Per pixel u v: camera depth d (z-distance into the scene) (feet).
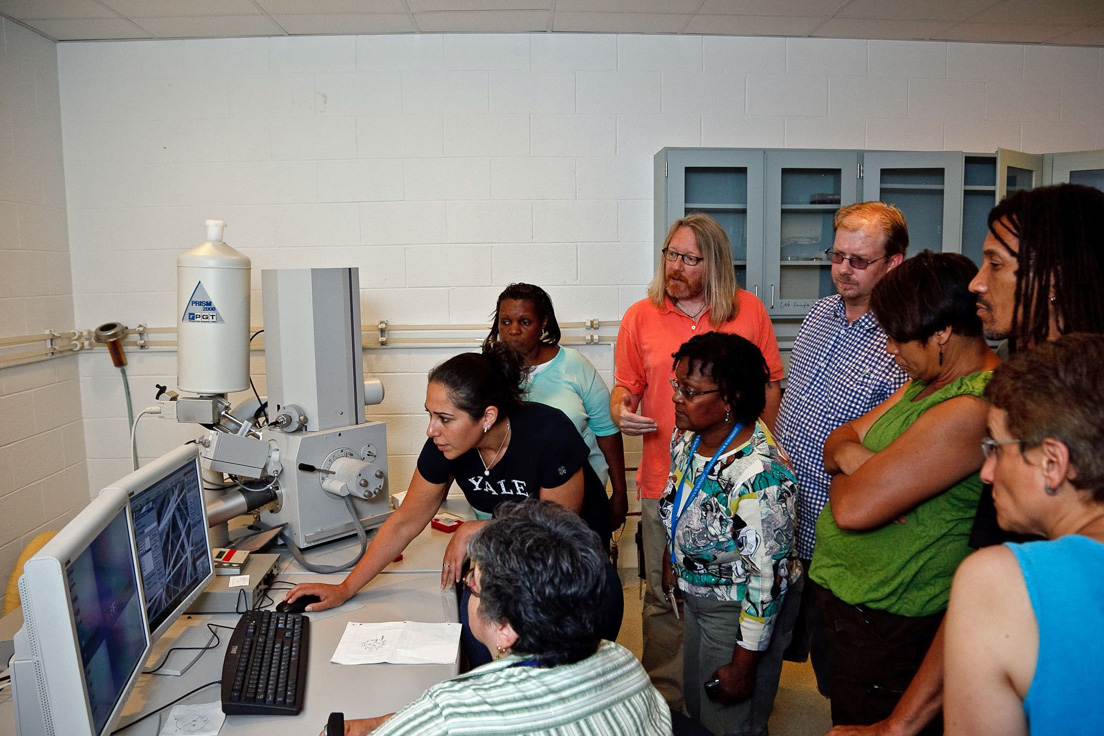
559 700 3.00
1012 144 11.69
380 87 11.02
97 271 11.20
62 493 10.79
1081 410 2.35
